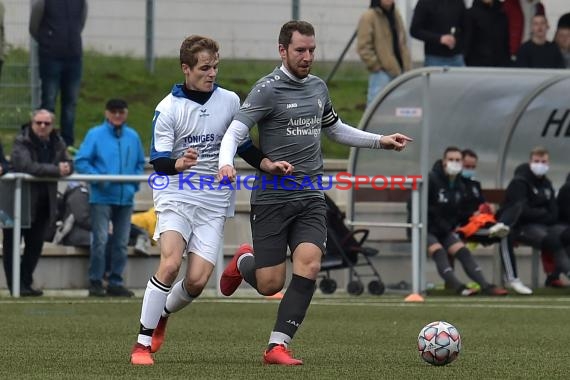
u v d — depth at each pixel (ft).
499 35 184.85
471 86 165.17
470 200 156.56
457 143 167.84
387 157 161.38
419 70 152.46
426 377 71.72
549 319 119.44
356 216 159.53
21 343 92.84
